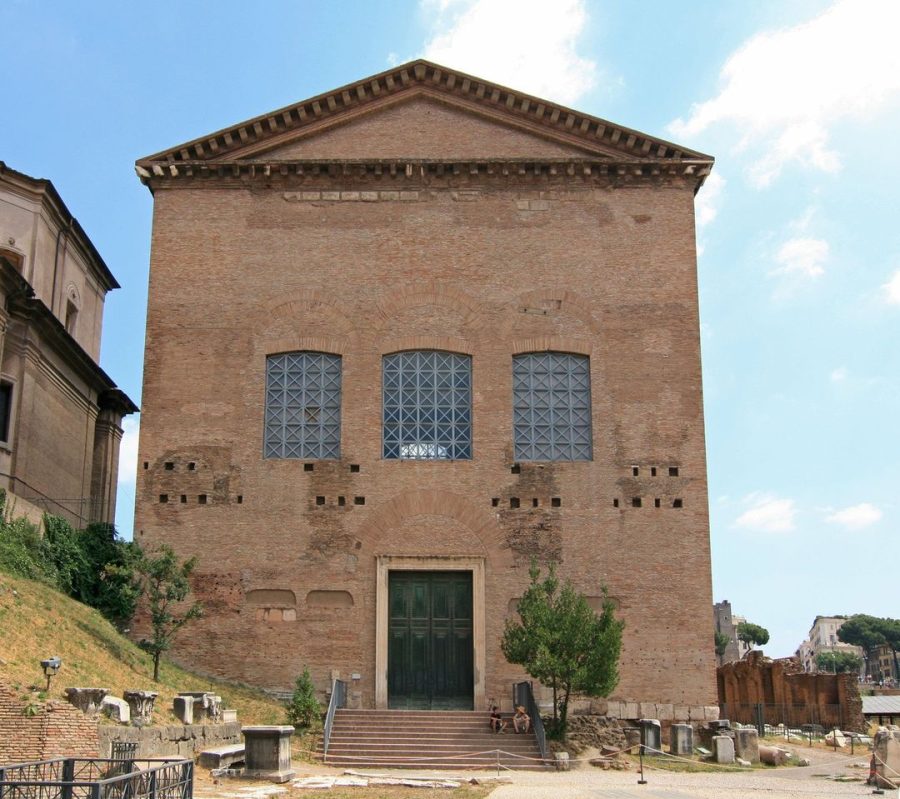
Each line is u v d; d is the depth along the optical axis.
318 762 28.64
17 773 18.00
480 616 34.66
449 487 35.84
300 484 35.84
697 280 38.03
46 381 41.34
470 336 37.34
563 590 32.53
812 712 49.50
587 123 38.97
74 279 49.62
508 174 38.78
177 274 37.84
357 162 38.44
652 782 26.73
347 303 37.59
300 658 34.34
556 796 22.78
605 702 34.00
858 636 157.62
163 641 30.53
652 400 36.81
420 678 34.53
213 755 24.81
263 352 37.19
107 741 22.08
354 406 36.56
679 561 35.31
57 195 45.78
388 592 35.12
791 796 24.11
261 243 38.16
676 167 38.75
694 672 34.34
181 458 36.12
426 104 39.66
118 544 34.44
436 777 26.36
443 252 38.09
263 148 39.00
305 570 35.09
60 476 43.22
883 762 27.38
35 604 29.25
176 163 38.38
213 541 35.31
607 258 38.12
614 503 35.81
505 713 32.44
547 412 36.97
